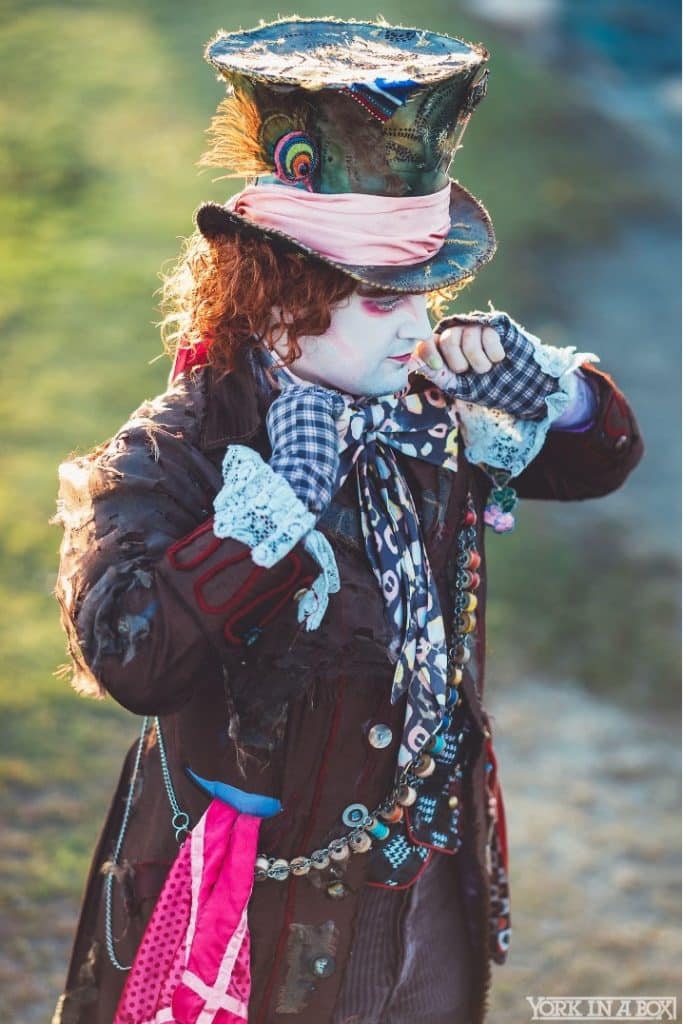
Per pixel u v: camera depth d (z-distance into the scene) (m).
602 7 26.78
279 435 2.87
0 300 12.26
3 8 21.22
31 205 14.46
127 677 2.77
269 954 3.16
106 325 11.97
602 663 8.37
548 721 7.74
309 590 2.82
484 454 3.26
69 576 2.86
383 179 2.81
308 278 2.86
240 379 3.00
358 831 3.11
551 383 3.27
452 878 3.40
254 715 2.93
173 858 3.22
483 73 2.88
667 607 9.06
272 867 3.11
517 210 16.52
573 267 15.41
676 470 11.38
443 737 3.20
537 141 19.11
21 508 8.70
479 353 3.21
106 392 10.70
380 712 3.06
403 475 3.13
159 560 2.81
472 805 3.34
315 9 22.50
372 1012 3.29
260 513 2.74
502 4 26.17
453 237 3.02
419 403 3.17
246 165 2.97
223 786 3.09
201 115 17.47
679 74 24.56
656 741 7.63
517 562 9.42
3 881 5.61
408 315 2.95
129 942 3.30
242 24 21.23
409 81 2.73
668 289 15.10
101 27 20.70
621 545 9.91
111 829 3.48
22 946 5.28
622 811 6.95
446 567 3.19
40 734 6.59
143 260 13.30
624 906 6.19
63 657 7.21
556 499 3.70
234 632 2.80
